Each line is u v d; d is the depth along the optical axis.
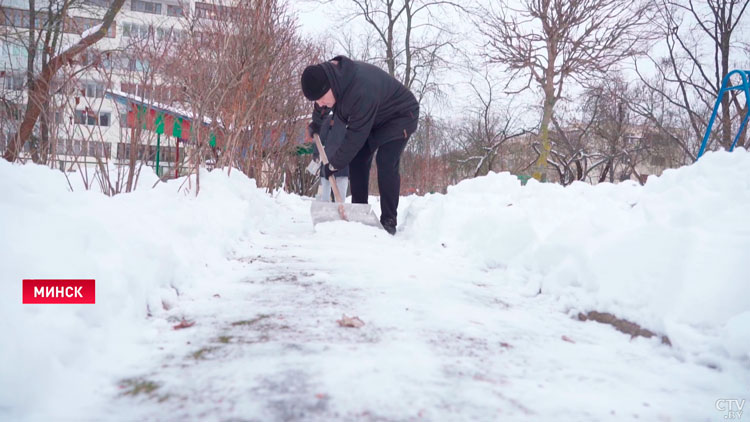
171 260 2.05
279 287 2.24
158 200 2.62
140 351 1.44
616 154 24.30
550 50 14.83
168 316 1.77
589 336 1.76
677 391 1.30
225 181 4.11
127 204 2.33
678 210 1.98
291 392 1.19
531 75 15.83
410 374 1.32
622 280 1.93
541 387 1.30
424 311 1.94
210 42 4.86
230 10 5.45
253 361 1.37
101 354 1.37
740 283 1.66
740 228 1.81
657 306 1.75
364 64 3.92
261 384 1.23
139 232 1.99
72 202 1.94
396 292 2.21
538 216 2.95
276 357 1.40
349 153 3.99
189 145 3.91
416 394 1.21
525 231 2.77
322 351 1.46
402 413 1.11
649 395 1.27
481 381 1.31
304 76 3.75
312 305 1.95
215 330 1.63
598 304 1.95
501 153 30.25
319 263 2.82
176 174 3.86
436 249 3.30
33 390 1.11
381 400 1.17
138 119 3.08
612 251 2.05
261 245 3.43
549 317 1.98
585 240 2.24
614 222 2.29
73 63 2.93
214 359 1.38
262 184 7.39
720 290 1.66
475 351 1.54
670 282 1.77
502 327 1.80
